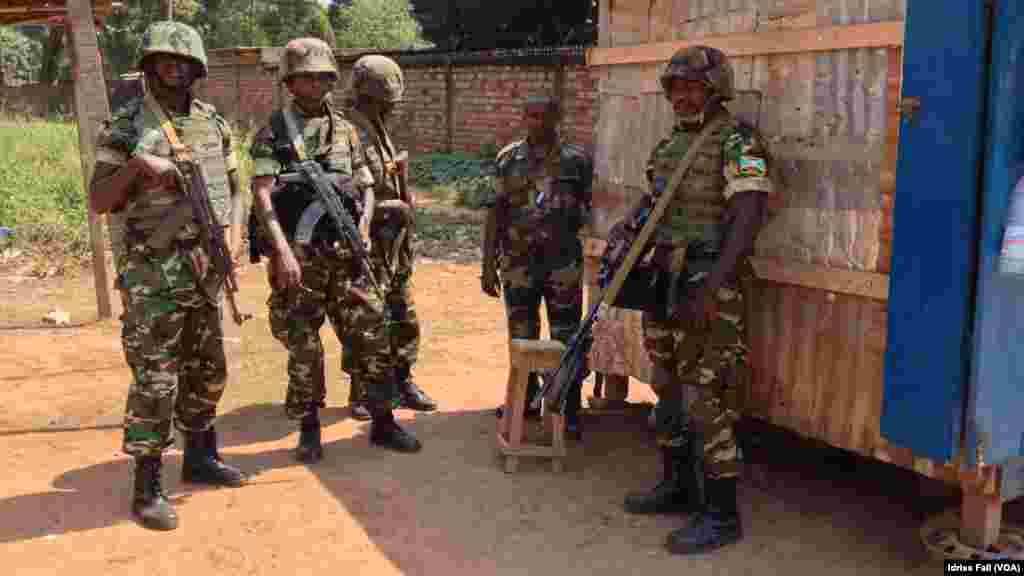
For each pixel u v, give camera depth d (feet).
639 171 16.12
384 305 15.80
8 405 18.10
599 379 18.52
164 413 12.86
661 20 15.53
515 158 16.55
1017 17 9.98
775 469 15.57
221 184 13.25
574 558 12.27
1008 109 10.13
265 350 22.20
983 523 11.44
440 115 69.00
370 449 16.24
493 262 17.35
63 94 82.99
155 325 12.64
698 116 12.64
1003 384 10.78
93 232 24.31
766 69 13.39
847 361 12.40
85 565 11.82
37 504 13.60
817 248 12.66
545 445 15.85
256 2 148.77
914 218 10.79
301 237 14.32
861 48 11.91
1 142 46.14
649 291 12.80
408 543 12.64
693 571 11.92
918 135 10.65
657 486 13.91
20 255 31.32
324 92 14.61
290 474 14.99
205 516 13.35
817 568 12.00
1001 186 10.25
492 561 12.16
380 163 16.93
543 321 25.86
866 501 14.24
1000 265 10.27
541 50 59.47
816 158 12.62
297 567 11.92
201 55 12.43
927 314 10.77
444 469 15.35
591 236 17.46
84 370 20.44
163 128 12.45
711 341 12.32
